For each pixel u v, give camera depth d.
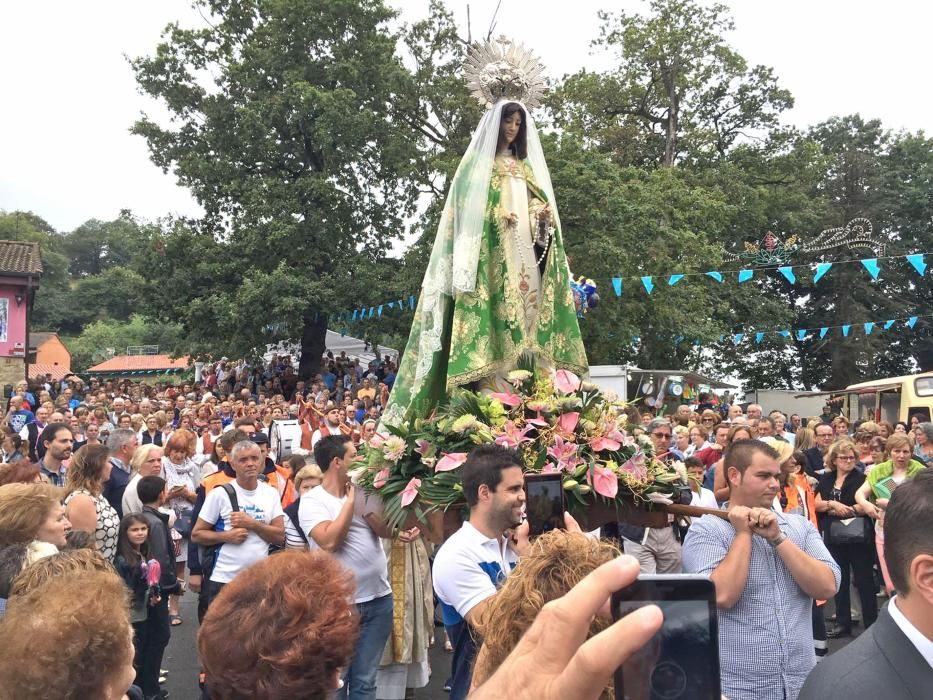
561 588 2.24
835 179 41.31
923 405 20.81
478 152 6.08
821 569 3.44
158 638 6.14
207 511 6.14
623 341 24.48
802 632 3.48
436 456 5.08
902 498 2.17
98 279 78.19
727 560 3.40
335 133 26.03
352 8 26.64
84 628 2.11
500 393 5.41
